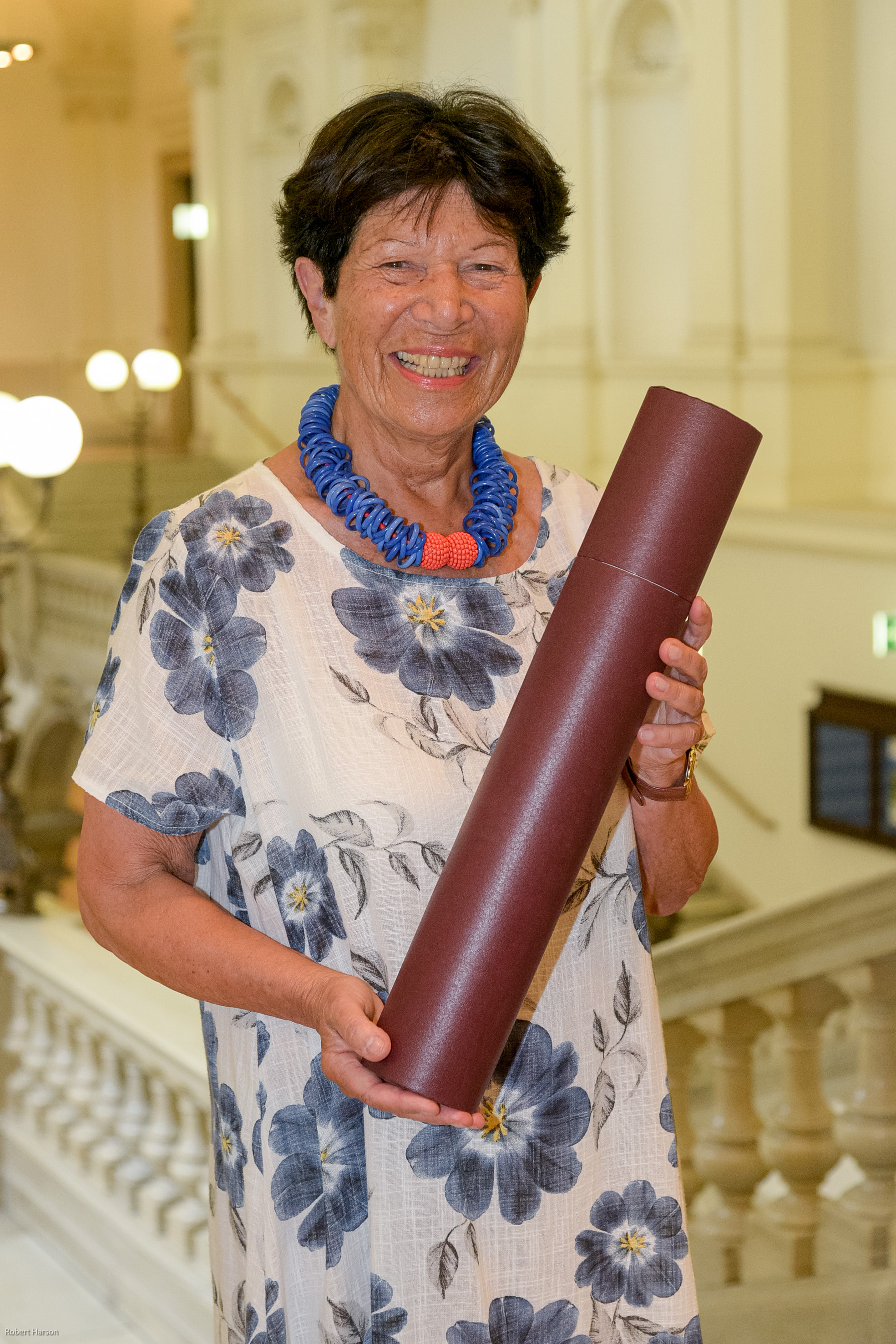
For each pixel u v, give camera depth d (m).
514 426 11.01
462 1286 1.33
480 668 1.37
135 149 17.91
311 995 1.21
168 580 1.35
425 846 1.30
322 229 1.33
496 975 1.18
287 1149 1.35
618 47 9.85
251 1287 1.38
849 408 9.25
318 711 1.31
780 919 2.68
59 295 18.36
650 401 1.25
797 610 8.71
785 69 8.77
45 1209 4.82
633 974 1.43
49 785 13.30
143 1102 4.43
